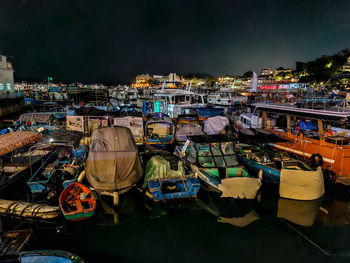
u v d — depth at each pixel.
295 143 13.61
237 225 9.24
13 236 7.38
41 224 8.96
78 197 9.64
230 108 27.11
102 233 8.69
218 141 12.62
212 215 9.87
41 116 20.02
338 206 10.50
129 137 11.70
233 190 9.98
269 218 9.71
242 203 10.45
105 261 7.41
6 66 32.22
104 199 10.42
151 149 15.20
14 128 20.34
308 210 10.29
